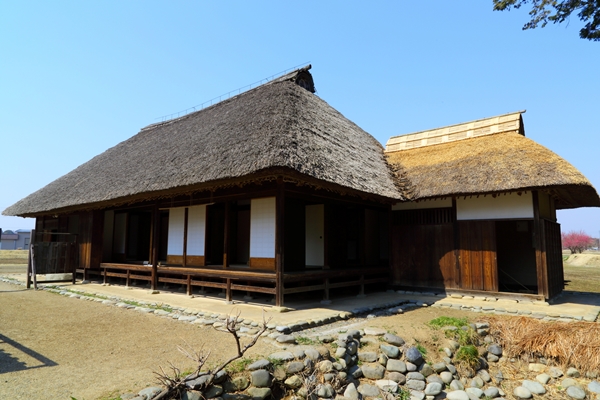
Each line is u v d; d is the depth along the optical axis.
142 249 11.66
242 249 9.09
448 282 8.73
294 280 6.70
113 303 7.48
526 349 5.38
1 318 6.18
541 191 7.86
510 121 9.95
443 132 11.21
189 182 6.83
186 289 8.84
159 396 3.07
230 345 4.51
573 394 4.54
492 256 8.18
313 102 10.14
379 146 12.58
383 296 8.66
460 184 8.24
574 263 28.11
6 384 3.43
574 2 5.84
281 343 4.50
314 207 9.06
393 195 8.52
